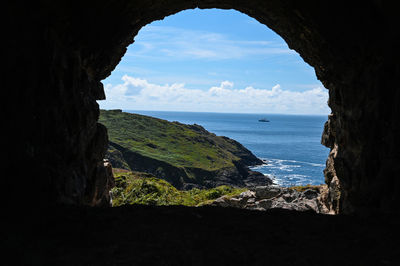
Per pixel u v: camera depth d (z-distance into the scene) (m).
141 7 10.12
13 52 6.63
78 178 9.34
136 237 5.44
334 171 12.27
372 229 6.21
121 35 10.86
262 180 57.56
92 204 11.01
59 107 8.21
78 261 4.45
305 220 6.86
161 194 18.67
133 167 49.97
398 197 7.63
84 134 9.81
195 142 66.88
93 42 9.51
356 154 9.84
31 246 4.84
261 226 6.31
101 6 8.61
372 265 4.59
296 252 5.01
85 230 5.66
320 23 9.45
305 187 17.02
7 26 6.41
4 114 6.59
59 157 8.24
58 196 7.76
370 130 8.87
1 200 6.36
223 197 16.31
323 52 10.56
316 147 119.06
